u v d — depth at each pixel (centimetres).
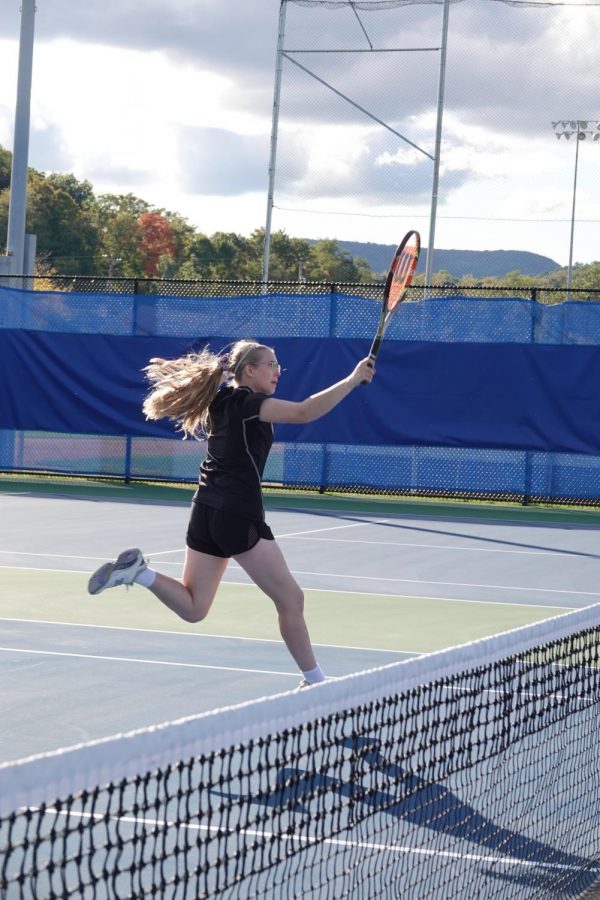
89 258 10444
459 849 445
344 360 1931
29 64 2183
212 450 612
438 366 1900
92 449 2064
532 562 1329
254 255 11988
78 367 2045
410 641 886
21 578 1131
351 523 1658
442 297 1897
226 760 572
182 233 12556
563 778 508
